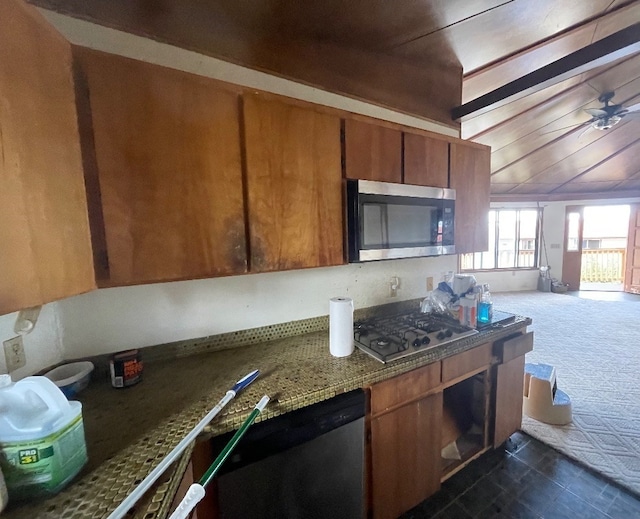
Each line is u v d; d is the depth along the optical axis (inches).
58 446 26.4
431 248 67.7
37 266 28.0
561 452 76.9
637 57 109.0
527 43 83.5
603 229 318.0
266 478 40.1
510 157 188.1
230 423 37.6
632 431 84.2
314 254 53.6
